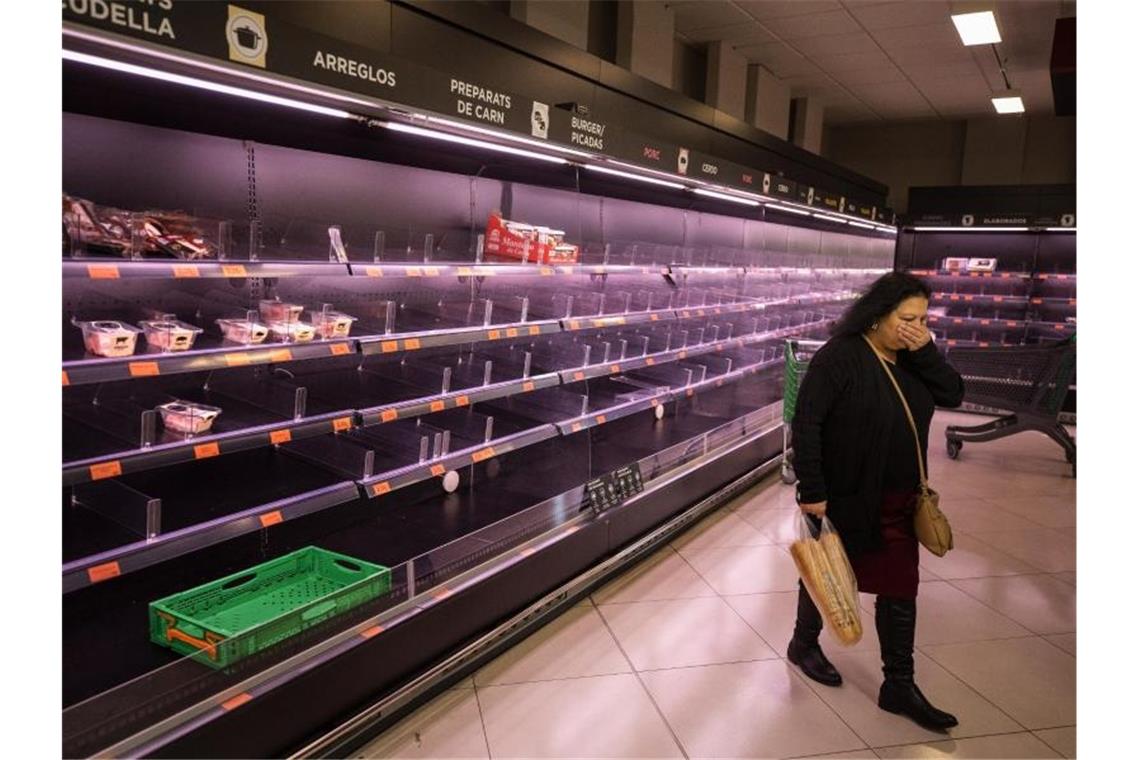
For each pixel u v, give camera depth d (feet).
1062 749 8.24
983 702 9.15
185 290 8.48
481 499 11.67
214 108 8.08
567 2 17.75
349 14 9.82
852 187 28.91
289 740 6.95
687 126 17.87
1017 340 30.12
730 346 18.08
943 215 30.48
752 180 16.24
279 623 7.02
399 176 11.04
